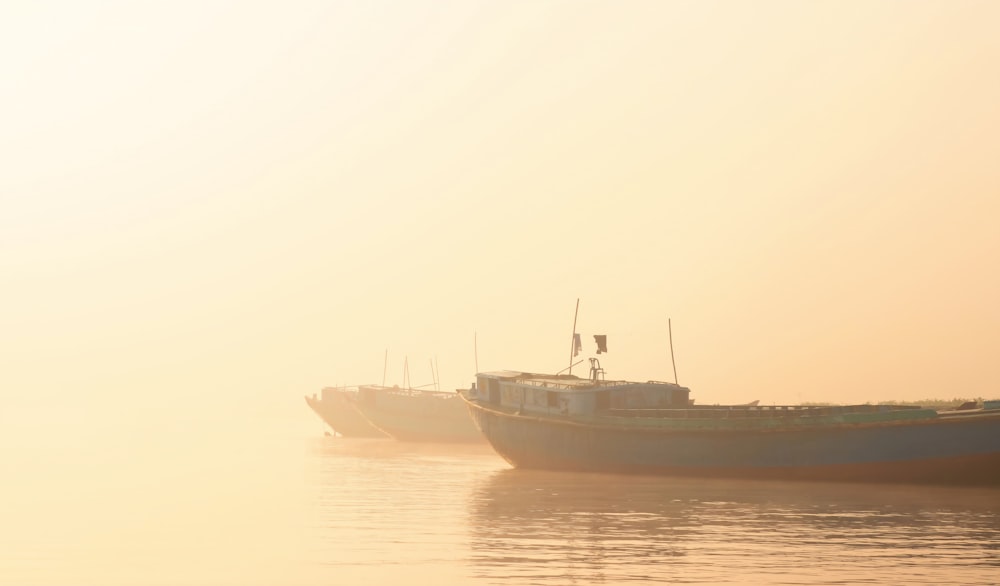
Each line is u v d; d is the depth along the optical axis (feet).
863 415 190.29
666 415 223.71
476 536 140.36
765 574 114.52
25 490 206.59
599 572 116.16
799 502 170.30
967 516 153.58
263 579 115.14
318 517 161.79
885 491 182.50
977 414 180.96
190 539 142.00
